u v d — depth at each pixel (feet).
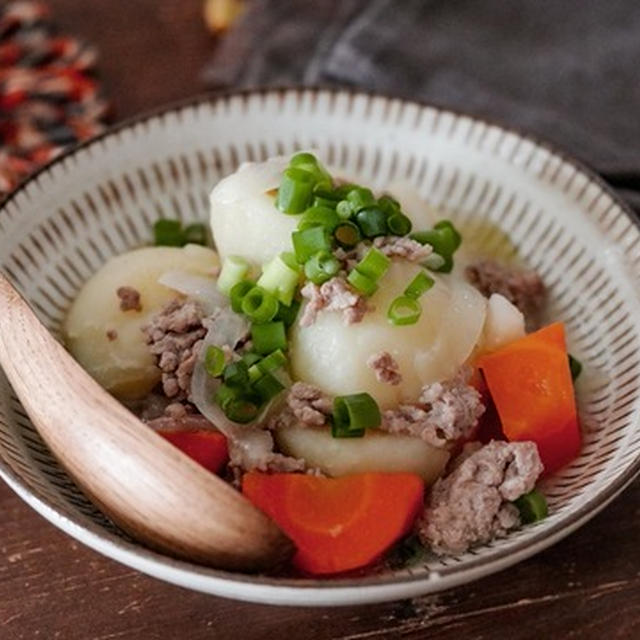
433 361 1.50
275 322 1.52
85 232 1.70
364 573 1.44
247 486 1.45
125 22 2.15
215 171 1.78
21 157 1.86
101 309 1.60
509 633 1.45
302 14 2.07
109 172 1.72
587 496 1.43
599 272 1.66
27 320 1.45
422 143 1.77
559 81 1.98
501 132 1.74
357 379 1.49
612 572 1.49
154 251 1.64
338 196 1.55
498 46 2.01
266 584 1.33
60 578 1.49
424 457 1.48
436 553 1.46
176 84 2.05
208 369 1.51
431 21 2.03
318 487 1.46
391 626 1.45
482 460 1.47
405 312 1.49
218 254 1.64
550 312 1.69
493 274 1.67
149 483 1.37
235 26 2.07
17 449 1.47
